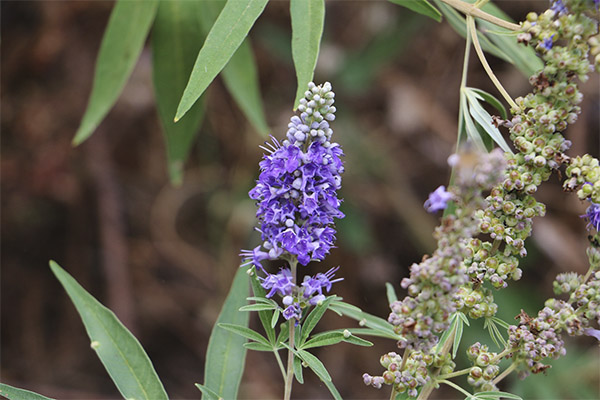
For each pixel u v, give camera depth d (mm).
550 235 728
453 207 417
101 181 777
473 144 411
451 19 475
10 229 777
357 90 776
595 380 604
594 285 380
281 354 759
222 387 418
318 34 408
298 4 410
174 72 520
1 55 770
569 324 379
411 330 365
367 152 782
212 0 514
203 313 778
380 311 765
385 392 741
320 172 375
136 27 521
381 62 769
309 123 378
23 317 772
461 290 390
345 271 768
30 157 774
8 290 775
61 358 765
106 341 413
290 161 372
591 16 385
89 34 780
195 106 532
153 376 411
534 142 385
